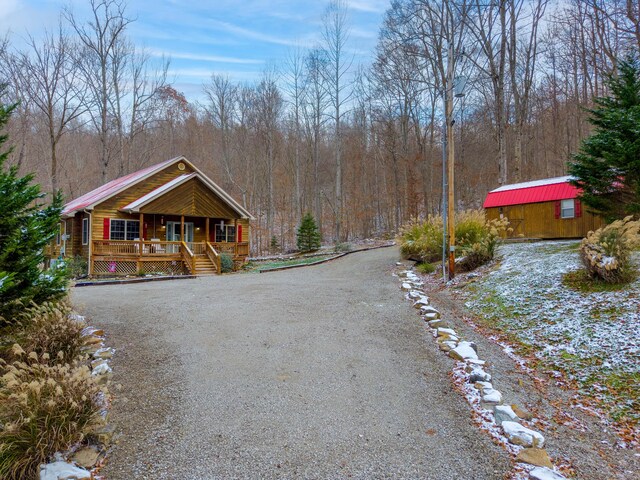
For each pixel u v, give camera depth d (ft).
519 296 25.05
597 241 24.30
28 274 16.31
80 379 11.00
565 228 48.03
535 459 9.88
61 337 15.51
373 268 45.98
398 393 13.73
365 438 10.89
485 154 109.09
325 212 131.34
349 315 23.53
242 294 30.96
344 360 16.58
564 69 79.71
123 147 92.79
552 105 88.89
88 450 10.04
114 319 22.43
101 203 54.08
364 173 121.49
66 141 102.63
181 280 44.42
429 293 30.94
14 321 15.78
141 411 12.22
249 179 116.06
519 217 52.80
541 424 12.13
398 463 9.78
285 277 43.55
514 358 18.12
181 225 57.67
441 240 41.39
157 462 9.75
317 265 56.03
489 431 11.33
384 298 28.35
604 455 10.74
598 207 37.01
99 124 84.17
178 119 114.01
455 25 59.93
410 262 46.06
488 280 30.04
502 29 58.18
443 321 21.54
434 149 108.37
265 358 16.67
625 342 16.94
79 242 58.65
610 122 34.71
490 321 23.11
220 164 119.75
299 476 9.23
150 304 26.81
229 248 62.64
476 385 14.02
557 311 21.62
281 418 11.89
